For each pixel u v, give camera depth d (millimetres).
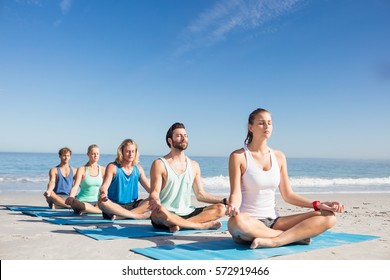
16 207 8438
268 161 4320
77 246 4312
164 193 5301
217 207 5312
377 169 40125
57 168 8273
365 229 5844
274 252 3947
